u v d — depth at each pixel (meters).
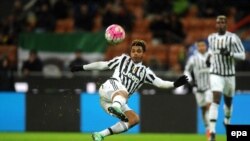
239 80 51.50
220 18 39.62
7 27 63.09
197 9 69.44
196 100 51.38
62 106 52.12
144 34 64.50
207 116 46.34
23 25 64.69
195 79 46.41
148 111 51.66
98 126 51.97
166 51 62.94
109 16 64.06
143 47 30.56
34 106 52.28
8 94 52.53
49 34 60.09
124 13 64.56
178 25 64.31
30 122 52.31
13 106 52.56
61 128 52.00
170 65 62.06
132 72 30.28
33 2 68.25
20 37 60.09
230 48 39.59
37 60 54.50
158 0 68.88
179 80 30.25
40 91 52.56
